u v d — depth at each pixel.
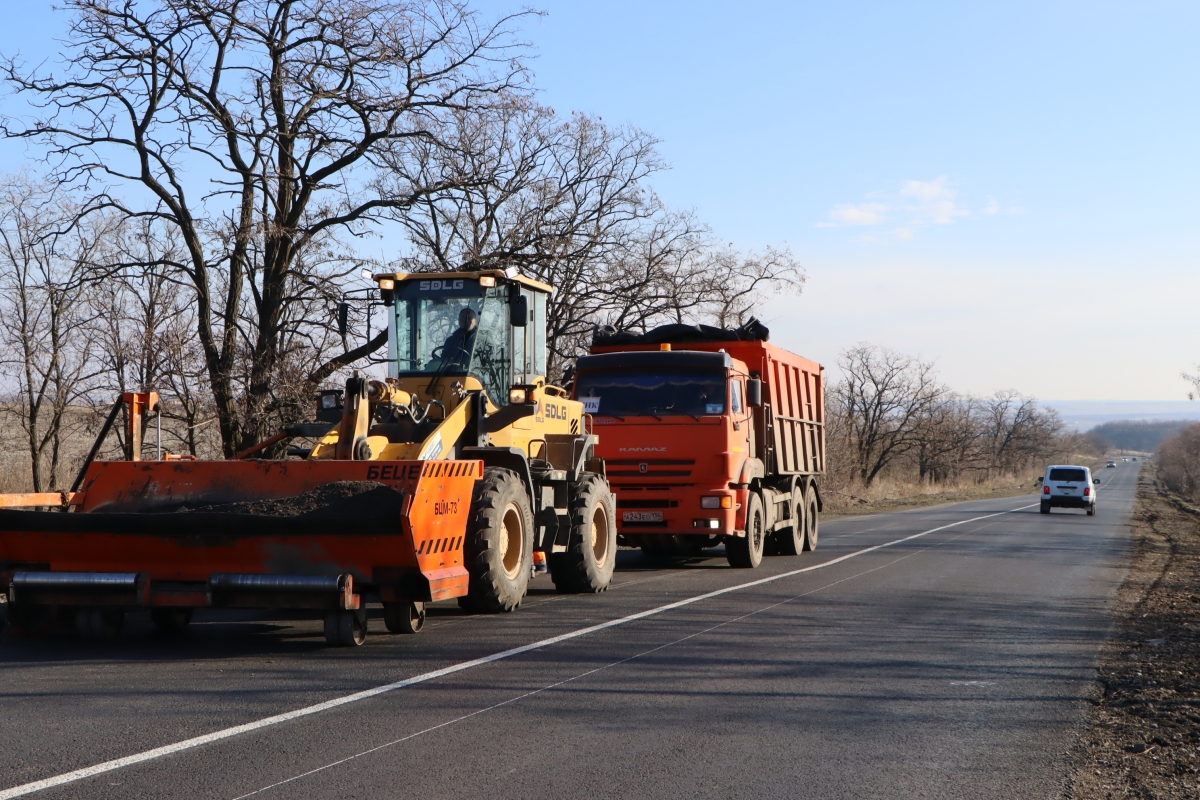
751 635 9.12
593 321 32.69
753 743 5.58
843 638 9.05
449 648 8.35
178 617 9.45
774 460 17.39
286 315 25.30
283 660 7.82
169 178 23.67
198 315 24.56
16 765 4.98
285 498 8.28
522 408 11.08
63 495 9.70
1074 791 4.89
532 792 4.68
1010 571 15.91
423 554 8.27
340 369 23.61
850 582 13.80
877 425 74.81
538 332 12.40
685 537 16.39
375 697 6.53
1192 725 6.19
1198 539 25.64
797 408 19.19
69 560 8.62
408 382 11.12
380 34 23.53
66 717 5.96
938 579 14.41
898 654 8.33
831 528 28.33
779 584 13.45
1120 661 8.29
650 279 32.06
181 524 8.11
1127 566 17.50
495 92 25.28
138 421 9.98
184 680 7.05
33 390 26.59
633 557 18.36
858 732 5.87
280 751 5.27
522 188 29.94
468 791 4.68
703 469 15.11
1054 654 8.52
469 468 9.12
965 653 8.45
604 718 6.07
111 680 7.04
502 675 7.25
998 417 116.81
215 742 5.43
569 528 12.01
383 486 8.20
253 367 23.88
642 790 4.74
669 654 8.12
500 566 9.88
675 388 15.49
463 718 6.02
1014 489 91.19
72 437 29.66
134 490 8.78
